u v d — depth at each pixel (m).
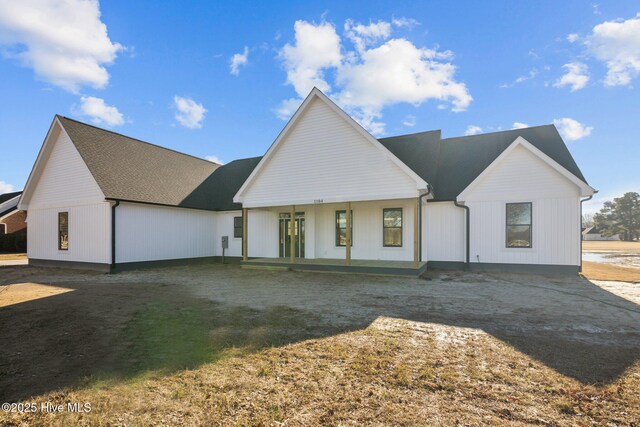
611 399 3.23
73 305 7.55
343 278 11.70
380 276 11.96
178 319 6.29
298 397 3.28
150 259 15.20
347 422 2.82
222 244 17.62
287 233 16.44
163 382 3.63
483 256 13.09
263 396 3.30
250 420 2.87
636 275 12.07
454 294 8.65
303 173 13.74
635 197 57.72
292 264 13.81
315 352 4.50
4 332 5.51
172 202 16.16
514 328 5.61
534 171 12.42
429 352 4.49
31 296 8.70
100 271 13.95
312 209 15.27
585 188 11.59
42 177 16.56
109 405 3.15
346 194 12.88
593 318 6.24
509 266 12.72
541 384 3.55
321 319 6.23
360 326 5.75
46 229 16.38
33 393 3.39
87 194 14.48
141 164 16.91
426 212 14.00
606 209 67.38
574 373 3.82
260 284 10.54
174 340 5.05
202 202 17.98
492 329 5.55
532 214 12.43
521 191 12.58
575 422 2.85
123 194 14.20
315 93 13.45
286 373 3.84
